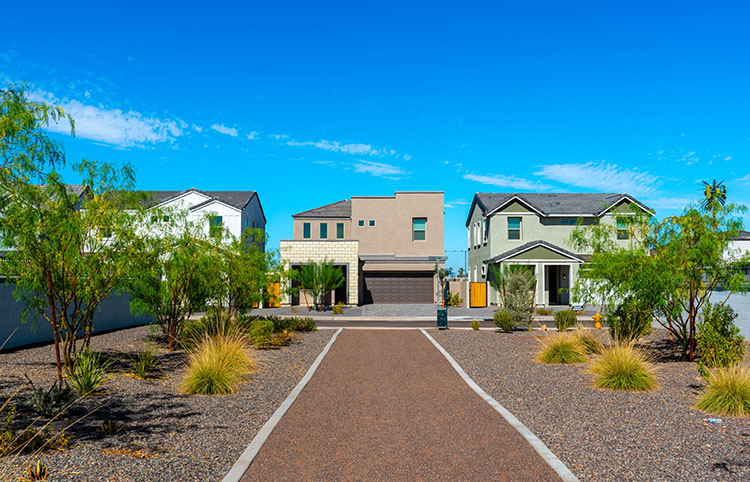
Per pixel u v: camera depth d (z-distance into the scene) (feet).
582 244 45.19
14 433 19.40
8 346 45.39
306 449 18.49
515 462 17.16
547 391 28.81
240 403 25.49
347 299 107.96
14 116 23.61
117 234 32.35
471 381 31.53
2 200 25.86
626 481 15.64
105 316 61.98
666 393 28.32
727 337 36.76
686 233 39.65
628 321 46.32
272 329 52.34
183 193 106.73
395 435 20.20
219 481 15.51
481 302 109.09
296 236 138.21
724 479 15.83
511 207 111.65
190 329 48.34
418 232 129.90
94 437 19.53
